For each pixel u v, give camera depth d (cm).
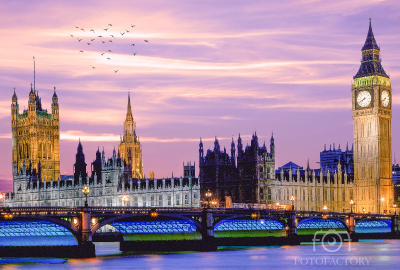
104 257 18300
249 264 16588
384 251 19975
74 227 16725
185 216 18875
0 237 18650
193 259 17662
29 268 15800
